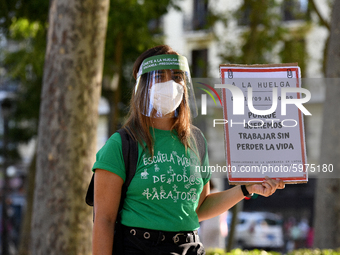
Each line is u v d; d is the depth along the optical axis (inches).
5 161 1007.6
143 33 794.2
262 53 867.4
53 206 318.3
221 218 417.4
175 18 1563.7
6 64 885.2
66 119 325.1
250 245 1229.7
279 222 1295.5
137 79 158.7
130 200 149.2
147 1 747.4
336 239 512.1
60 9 332.2
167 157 150.5
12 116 1042.7
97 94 339.9
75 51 328.8
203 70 904.9
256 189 162.4
